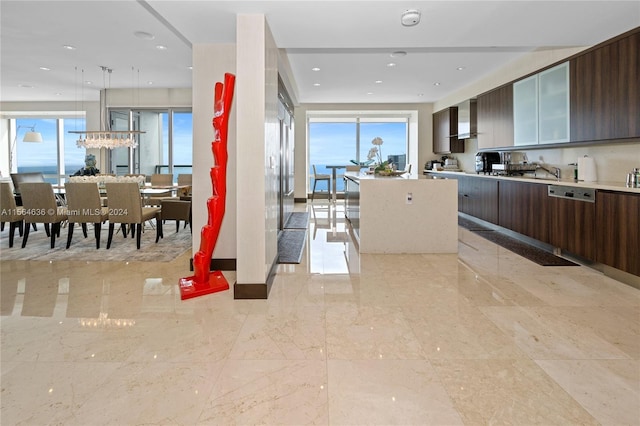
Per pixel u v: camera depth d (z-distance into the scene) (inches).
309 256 179.9
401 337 94.4
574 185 154.9
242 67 122.0
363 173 276.1
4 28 184.5
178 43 206.7
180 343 91.9
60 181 419.2
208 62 153.3
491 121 255.9
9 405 68.1
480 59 225.3
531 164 225.1
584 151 184.9
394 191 183.9
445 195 183.8
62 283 140.3
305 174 412.5
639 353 85.8
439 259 172.9
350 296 124.7
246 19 121.6
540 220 180.7
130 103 338.0
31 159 417.4
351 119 454.0
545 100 193.5
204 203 156.9
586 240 149.5
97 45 210.4
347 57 221.9
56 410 66.6
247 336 95.5
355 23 132.0
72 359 84.5
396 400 69.2
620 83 145.8
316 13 122.6
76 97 358.0
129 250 195.8
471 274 148.3
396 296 124.3
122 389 72.9
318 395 70.7
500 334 95.7
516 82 221.3
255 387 73.4
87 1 154.3
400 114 435.2
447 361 82.7
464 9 122.8
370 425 62.7
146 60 240.7
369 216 185.0
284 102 249.4
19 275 150.4
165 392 71.9
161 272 155.3
